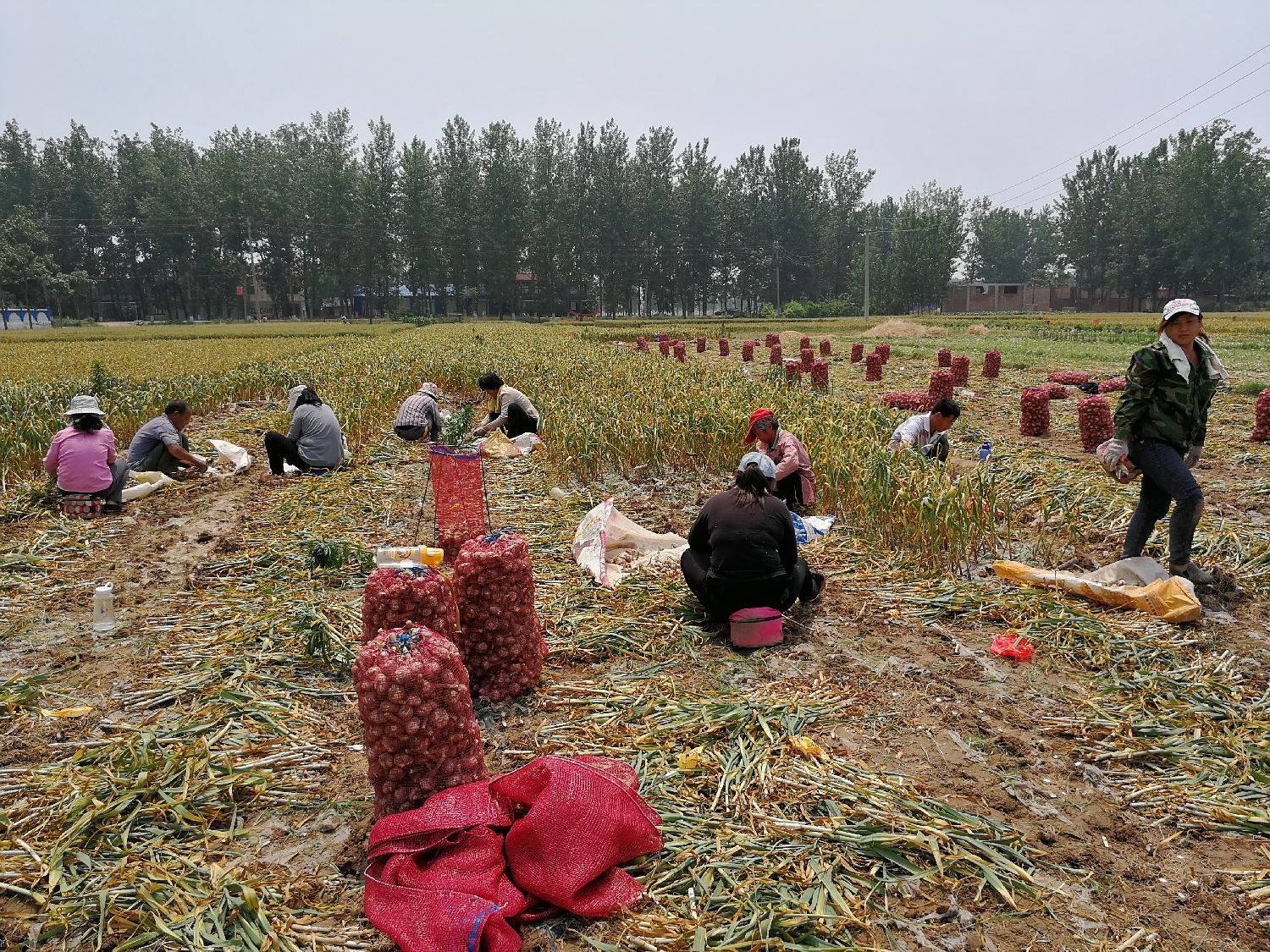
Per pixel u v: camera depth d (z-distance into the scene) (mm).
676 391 14344
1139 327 50188
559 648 5535
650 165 104000
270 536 8188
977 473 7492
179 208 96125
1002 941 3066
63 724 4617
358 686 3590
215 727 4543
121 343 44875
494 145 96938
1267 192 85625
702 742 4391
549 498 9578
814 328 63031
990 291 113625
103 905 3207
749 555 5562
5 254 86875
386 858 3326
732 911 3188
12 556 7270
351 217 97062
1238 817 3693
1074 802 3889
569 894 3191
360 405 14422
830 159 119312
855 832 3594
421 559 6848
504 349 29016
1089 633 5512
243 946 3035
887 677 5113
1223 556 6762
